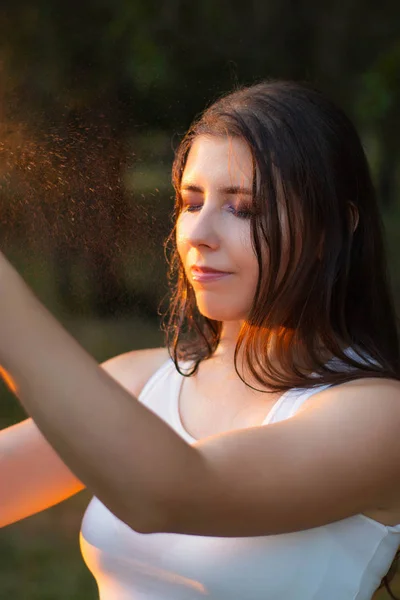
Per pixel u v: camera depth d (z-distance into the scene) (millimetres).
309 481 1560
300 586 1752
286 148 1768
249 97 1820
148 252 2113
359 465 1621
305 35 8805
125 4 7762
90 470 1336
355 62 9016
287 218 1776
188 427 1979
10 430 2076
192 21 8172
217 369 2006
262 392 1873
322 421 1638
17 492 2047
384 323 2014
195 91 6504
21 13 7305
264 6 8516
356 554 1776
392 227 10000
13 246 1976
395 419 1698
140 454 1344
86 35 7453
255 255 1764
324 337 1859
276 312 1805
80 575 4680
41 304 1383
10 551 4922
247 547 1761
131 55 7500
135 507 1362
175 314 2139
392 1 8945
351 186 1887
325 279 1845
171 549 1808
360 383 1748
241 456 1498
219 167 1770
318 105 1834
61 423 1323
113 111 2594
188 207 1854
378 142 9289
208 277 1798
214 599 1767
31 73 6617
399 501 1751
